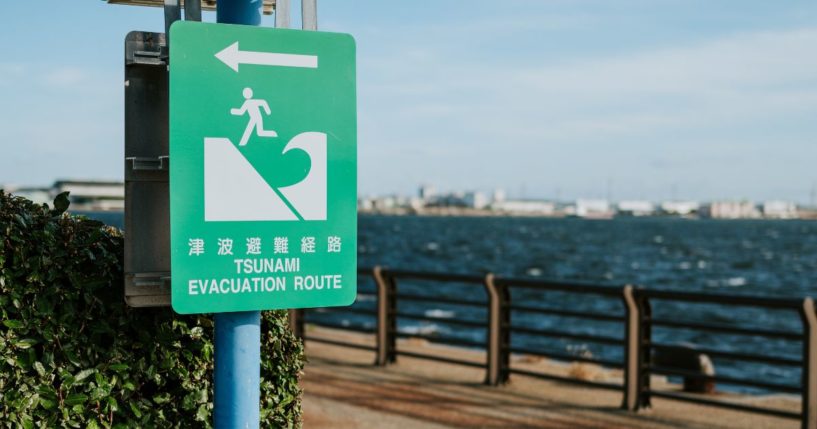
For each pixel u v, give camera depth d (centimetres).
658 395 1023
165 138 373
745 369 2723
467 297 6056
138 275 370
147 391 419
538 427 927
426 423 925
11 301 379
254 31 358
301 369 464
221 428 360
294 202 367
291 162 366
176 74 346
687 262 10662
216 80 352
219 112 353
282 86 364
